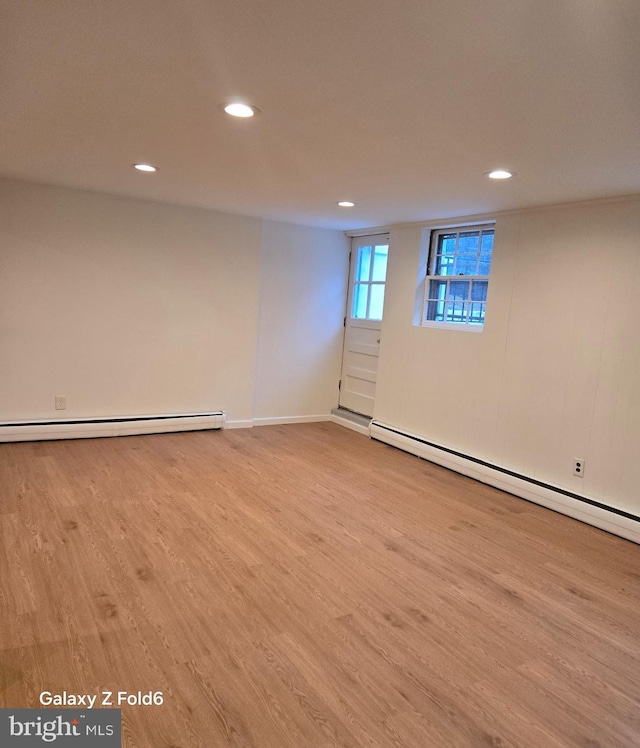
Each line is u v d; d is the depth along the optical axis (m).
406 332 5.02
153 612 2.23
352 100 2.03
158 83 1.98
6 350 4.28
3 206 4.11
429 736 1.69
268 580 2.54
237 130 2.46
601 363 3.45
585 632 2.31
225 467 4.18
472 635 2.23
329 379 6.01
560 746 1.69
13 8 1.50
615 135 2.20
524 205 3.72
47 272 4.34
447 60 1.66
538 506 3.75
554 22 1.40
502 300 4.07
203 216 4.92
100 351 4.64
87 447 4.40
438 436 4.68
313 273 5.68
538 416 3.85
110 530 2.94
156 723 1.66
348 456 4.70
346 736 1.66
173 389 5.02
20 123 2.57
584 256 3.53
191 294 4.97
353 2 1.37
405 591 2.54
